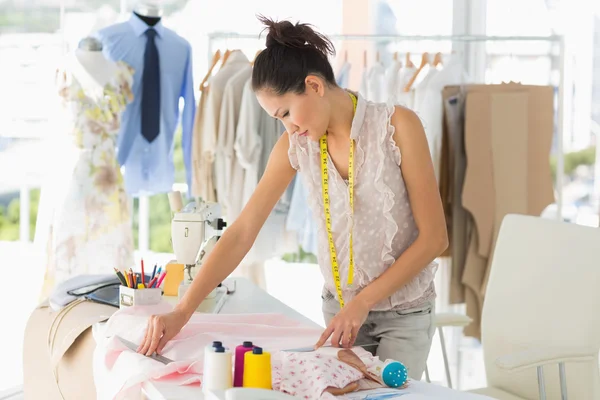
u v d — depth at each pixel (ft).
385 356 6.03
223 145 12.61
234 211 12.74
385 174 5.70
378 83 12.76
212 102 12.62
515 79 13.47
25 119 12.53
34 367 7.84
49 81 12.62
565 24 13.70
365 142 5.72
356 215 5.87
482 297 12.26
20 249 13.19
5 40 12.17
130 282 6.94
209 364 4.42
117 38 12.77
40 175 12.81
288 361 4.68
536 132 12.26
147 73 13.00
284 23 5.39
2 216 12.92
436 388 4.71
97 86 12.32
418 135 5.65
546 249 7.28
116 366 5.18
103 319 6.73
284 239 13.12
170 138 13.42
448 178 12.45
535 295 7.29
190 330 5.76
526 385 7.38
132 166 13.12
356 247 5.92
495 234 12.11
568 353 6.51
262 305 7.33
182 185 18.01
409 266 5.62
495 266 7.73
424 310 6.06
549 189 12.32
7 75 12.26
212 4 15.28
